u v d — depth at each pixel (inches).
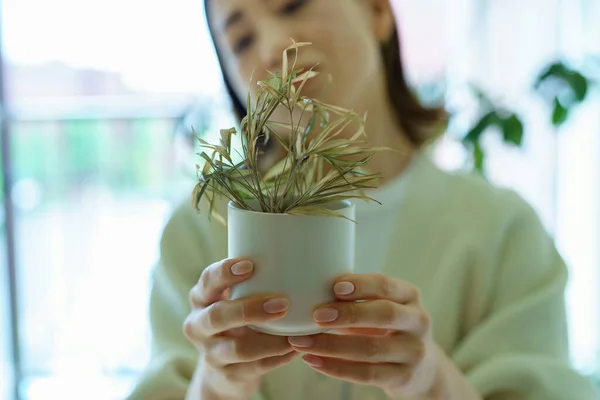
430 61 62.6
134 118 75.4
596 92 61.1
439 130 28.1
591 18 59.9
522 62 61.4
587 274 65.9
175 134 60.7
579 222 65.1
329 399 25.1
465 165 51.5
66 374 76.0
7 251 71.4
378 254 25.9
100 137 76.9
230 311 16.7
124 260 80.9
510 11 61.1
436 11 61.9
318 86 21.5
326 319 16.5
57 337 79.4
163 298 27.0
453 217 25.9
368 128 25.0
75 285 80.4
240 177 17.3
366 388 24.8
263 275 16.7
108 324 80.6
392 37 25.5
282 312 16.5
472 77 62.1
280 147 20.1
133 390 24.2
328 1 21.5
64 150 77.0
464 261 25.1
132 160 77.4
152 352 26.0
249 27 22.0
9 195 70.7
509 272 25.3
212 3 22.9
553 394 22.4
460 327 25.5
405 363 18.0
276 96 16.5
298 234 16.4
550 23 60.6
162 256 27.3
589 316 67.1
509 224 25.8
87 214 79.5
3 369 72.7
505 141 50.0
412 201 26.0
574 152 63.9
